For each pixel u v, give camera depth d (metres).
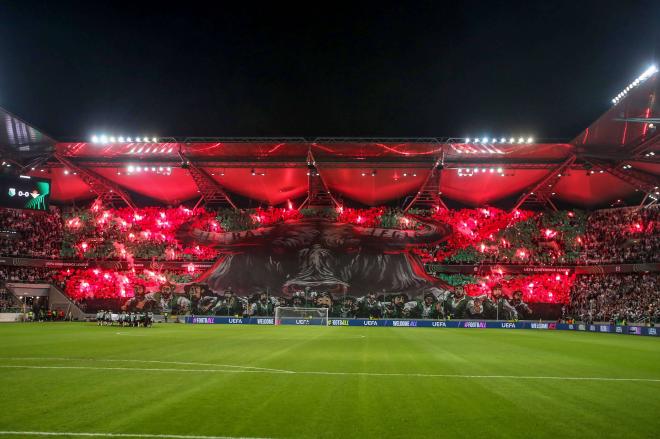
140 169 58.69
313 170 58.72
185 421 9.42
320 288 64.25
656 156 50.81
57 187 65.56
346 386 13.34
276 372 15.77
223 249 67.25
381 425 9.31
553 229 67.75
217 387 12.96
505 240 67.44
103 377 14.52
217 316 59.28
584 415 10.34
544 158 54.84
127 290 64.50
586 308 61.53
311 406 10.80
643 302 58.09
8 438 8.30
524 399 11.93
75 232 68.25
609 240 65.50
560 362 20.12
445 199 69.25
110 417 9.66
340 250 66.44
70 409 10.32
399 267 65.75
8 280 61.53
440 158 52.75
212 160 56.66
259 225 68.38
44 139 51.50
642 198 64.62
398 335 38.22
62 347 23.77
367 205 70.06
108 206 69.75
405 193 67.12
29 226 66.69
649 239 62.16
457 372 16.39
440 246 67.50
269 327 48.94
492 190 65.12
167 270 67.31
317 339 31.88
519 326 56.78
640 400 12.04
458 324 57.00
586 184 62.97
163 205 70.25
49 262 65.62
